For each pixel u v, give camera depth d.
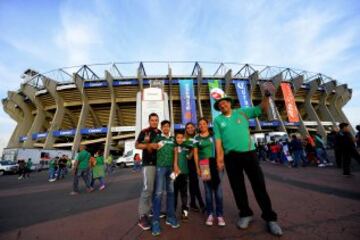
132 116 46.81
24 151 28.42
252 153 3.08
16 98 45.44
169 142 3.44
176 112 46.97
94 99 43.28
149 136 3.37
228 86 42.56
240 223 2.98
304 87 46.12
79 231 3.29
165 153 3.33
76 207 5.20
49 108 45.38
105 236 2.99
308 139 13.24
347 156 7.52
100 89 41.50
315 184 6.08
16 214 4.71
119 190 7.93
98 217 4.09
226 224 3.21
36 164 29.75
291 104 41.59
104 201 5.80
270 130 44.34
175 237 2.80
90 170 8.45
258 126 41.06
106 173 18.88
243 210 3.03
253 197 5.05
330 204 3.86
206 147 3.56
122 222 3.65
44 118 46.25
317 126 44.66
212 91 3.58
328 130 48.59
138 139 3.38
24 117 47.50
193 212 4.16
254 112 3.31
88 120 47.47
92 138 45.28
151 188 3.24
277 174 9.30
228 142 3.17
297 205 3.96
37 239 3.06
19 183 13.41
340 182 6.14
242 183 3.13
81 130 39.50
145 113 11.98
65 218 4.16
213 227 3.12
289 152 14.38
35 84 45.72
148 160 3.30
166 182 3.38
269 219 2.77
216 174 3.39
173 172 3.41
